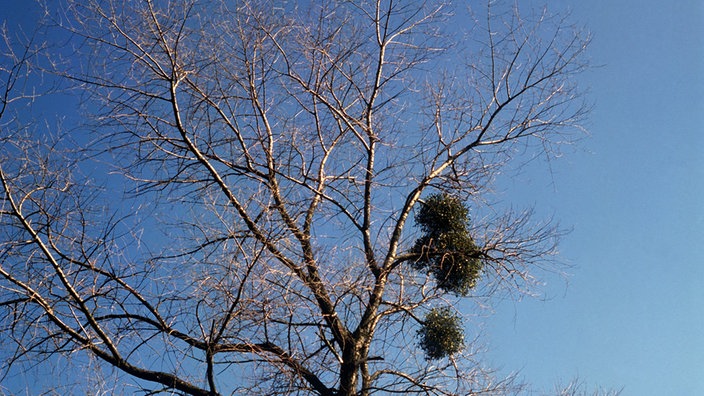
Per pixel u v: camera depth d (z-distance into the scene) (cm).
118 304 833
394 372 924
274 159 941
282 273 828
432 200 983
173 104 897
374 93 1015
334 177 983
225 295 809
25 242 796
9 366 788
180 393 837
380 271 947
